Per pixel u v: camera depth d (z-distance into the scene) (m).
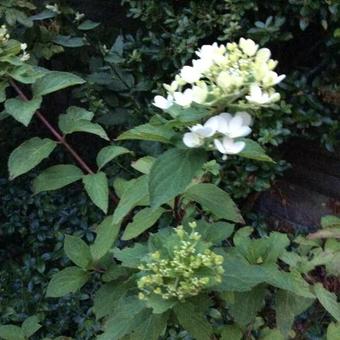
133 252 1.56
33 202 3.84
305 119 3.15
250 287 1.40
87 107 4.08
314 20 2.98
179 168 1.29
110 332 1.47
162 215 1.83
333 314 1.63
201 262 1.33
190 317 1.39
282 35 3.05
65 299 3.24
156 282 1.34
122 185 1.87
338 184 3.35
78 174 1.82
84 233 3.60
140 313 1.47
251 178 3.26
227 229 1.60
